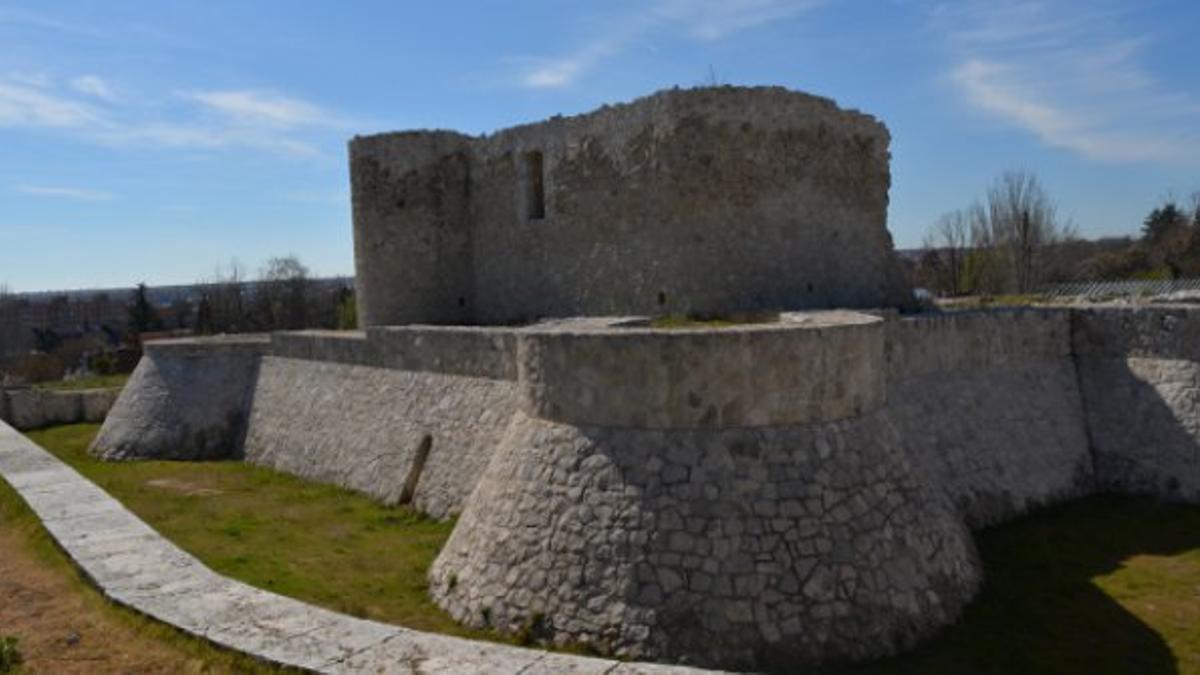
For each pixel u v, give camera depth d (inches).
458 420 629.9
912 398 581.6
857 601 367.2
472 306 927.0
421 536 563.8
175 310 3390.7
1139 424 634.8
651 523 375.6
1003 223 1881.2
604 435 401.7
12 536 490.3
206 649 311.6
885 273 826.2
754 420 389.7
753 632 353.4
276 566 499.2
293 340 870.4
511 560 400.8
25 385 1360.7
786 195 743.1
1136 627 397.7
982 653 367.9
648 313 739.4
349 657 296.8
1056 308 671.8
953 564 416.5
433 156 910.4
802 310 717.9
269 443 847.1
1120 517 576.4
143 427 918.4
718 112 712.4
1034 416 634.8
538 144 826.8
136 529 467.2
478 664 289.6
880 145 821.2
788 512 374.3
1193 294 845.2
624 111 745.0
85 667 310.3
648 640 355.6
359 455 715.4
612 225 762.2
